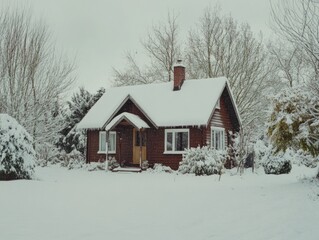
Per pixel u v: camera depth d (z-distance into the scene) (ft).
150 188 48.73
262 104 130.00
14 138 55.26
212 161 76.74
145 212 30.55
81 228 24.47
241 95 132.36
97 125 98.53
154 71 147.02
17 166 55.26
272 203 34.68
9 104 71.00
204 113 85.87
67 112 127.34
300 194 39.40
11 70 71.56
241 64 131.23
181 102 93.20
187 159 80.28
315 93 38.78
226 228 24.94
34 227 24.53
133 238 22.13
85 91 131.75
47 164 114.52
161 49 146.30
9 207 31.73
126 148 97.55
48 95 77.00
